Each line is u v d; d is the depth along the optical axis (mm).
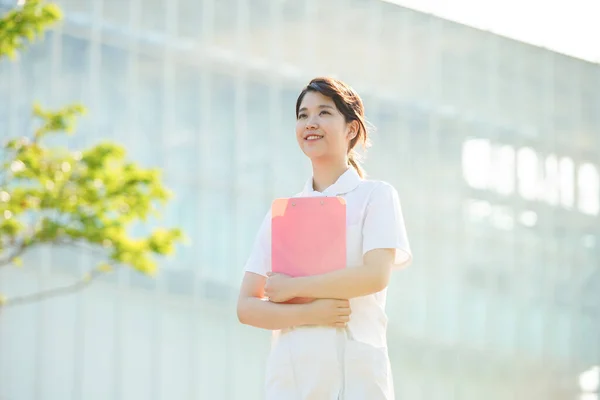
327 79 3527
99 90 19281
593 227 27203
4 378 17828
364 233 3406
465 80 25078
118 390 19031
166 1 20391
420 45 24359
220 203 20797
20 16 9570
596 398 26922
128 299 19281
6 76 18141
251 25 21578
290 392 3340
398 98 23906
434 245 24359
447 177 24641
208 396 20203
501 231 25531
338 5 22969
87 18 19234
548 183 26516
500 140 25609
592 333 27000
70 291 18516
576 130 27078
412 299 23953
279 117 21766
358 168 3676
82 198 10156
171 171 20203
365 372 3305
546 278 26312
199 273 20344
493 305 25266
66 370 18438
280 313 3324
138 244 10562
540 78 26453
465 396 24578
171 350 19828
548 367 26188
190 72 20609
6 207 10102
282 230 3373
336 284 3273
